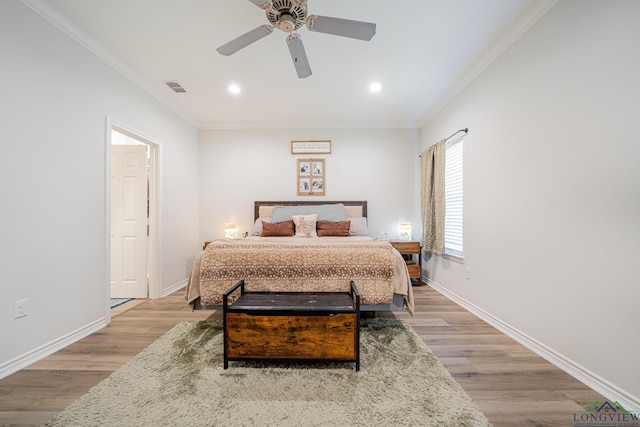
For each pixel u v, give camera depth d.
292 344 1.67
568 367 1.65
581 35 1.58
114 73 2.50
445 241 3.44
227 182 4.27
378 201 4.27
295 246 2.31
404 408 1.34
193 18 1.98
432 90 3.13
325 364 1.75
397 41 2.25
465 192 2.84
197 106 3.59
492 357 1.84
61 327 1.97
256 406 1.35
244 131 4.27
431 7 1.88
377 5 1.86
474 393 1.46
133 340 2.09
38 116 1.83
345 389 1.49
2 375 1.59
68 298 2.03
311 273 2.13
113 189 3.19
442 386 1.51
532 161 1.96
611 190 1.42
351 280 2.12
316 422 1.25
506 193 2.23
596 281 1.50
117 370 1.66
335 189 4.28
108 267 2.40
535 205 1.93
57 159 1.96
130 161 3.18
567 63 1.67
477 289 2.64
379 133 4.28
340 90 3.13
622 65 1.37
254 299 1.87
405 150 4.28
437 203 3.41
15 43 1.69
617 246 1.40
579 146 1.60
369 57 2.48
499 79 2.31
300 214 3.91
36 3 1.79
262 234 3.66
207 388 1.49
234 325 1.68
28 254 1.76
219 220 4.25
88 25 2.05
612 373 1.41
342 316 1.66
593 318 1.51
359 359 1.72
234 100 3.41
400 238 4.21
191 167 4.00
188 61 2.54
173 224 3.52
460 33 2.15
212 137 4.27
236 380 1.57
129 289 3.18
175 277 3.56
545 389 1.50
